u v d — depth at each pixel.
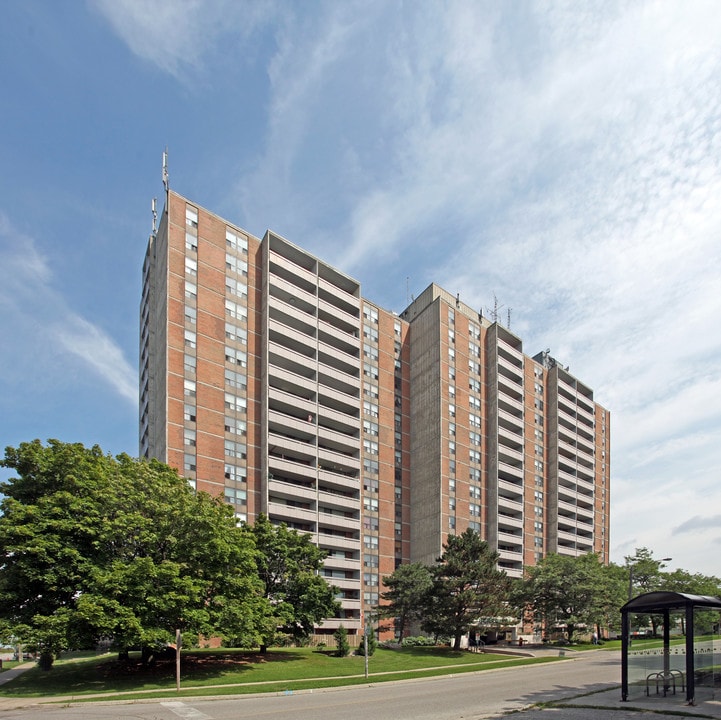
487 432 82.69
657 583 76.44
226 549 30.52
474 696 23.30
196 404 54.69
